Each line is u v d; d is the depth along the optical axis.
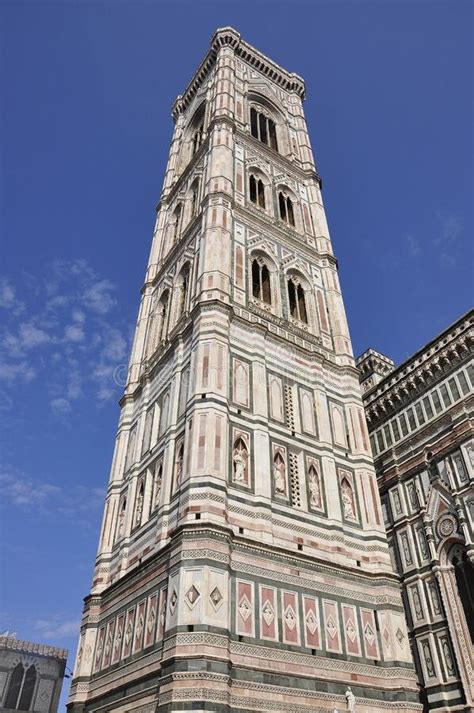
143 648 24.03
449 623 31.41
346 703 23.31
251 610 23.25
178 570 22.92
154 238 52.34
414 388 41.56
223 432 27.83
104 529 33.41
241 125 52.81
